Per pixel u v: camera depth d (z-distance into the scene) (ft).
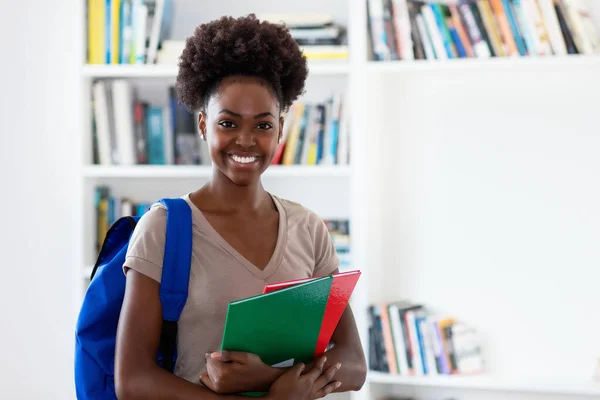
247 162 4.22
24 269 10.16
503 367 9.35
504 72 9.31
